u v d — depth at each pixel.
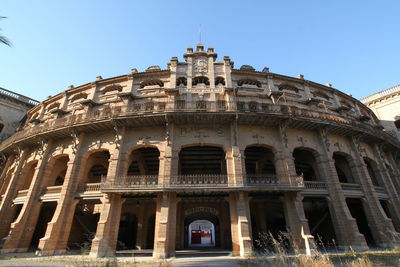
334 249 19.47
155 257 16.06
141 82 26.27
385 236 19.78
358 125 23.98
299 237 17.47
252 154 26.02
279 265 10.50
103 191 17.61
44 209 25.84
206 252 19.52
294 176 19.84
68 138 23.48
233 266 12.73
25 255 17.39
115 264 12.87
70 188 20.28
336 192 20.59
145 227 25.70
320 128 22.92
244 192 18.58
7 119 34.75
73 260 15.09
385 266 11.41
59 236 18.45
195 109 20.75
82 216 25.36
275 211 26.94
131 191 17.55
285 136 21.39
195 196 18.94
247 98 24.80
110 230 17.59
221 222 24.73
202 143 20.64
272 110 21.31
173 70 26.16
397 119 35.75
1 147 28.20
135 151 23.91
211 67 26.72
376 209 21.58
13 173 24.66
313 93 28.80
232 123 21.06
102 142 21.81
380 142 27.45
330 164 21.64
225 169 23.70
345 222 19.34
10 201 23.30
